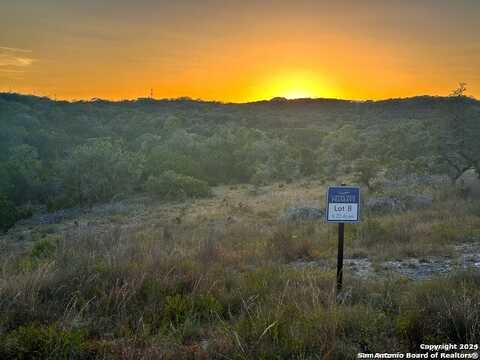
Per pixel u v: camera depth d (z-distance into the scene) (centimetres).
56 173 4456
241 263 900
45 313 525
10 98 8650
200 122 9438
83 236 1248
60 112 8556
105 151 4312
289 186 4269
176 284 642
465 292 523
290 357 409
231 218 2283
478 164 2788
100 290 594
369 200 2116
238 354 401
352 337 449
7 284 589
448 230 1217
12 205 3119
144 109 11162
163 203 3775
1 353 421
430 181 2808
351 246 1116
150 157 5203
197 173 5016
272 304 538
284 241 1099
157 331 490
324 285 653
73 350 424
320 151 5878
